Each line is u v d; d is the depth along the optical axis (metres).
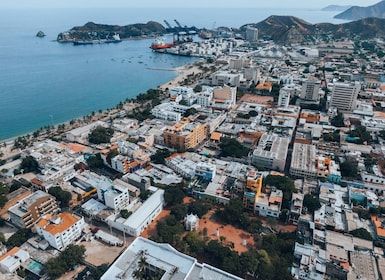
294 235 165.75
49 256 158.00
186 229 179.50
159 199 197.88
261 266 143.88
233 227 183.25
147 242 147.25
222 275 131.25
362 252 152.50
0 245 158.00
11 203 195.00
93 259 158.50
